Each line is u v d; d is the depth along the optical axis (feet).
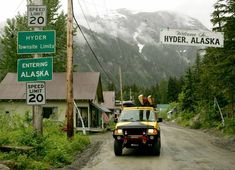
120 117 63.21
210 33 40.29
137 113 62.95
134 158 55.21
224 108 144.77
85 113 143.23
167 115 364.58
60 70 182.09
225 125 130.11
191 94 238.68
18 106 140.56
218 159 52.95
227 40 88.74
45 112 140.46
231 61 90.12
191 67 234.79
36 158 44.47
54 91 141.49
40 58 42.70
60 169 43.39
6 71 182.91
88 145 76.74
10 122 65.05
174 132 135.95
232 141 88.02
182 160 52.13
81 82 145.28
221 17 90.48
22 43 42.73
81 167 46.55
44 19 44.34
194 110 233.55
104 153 62.08
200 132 140.36
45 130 84.53
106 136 114.32
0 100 141.28
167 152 63.16
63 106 139.74
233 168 44.39
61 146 53.93
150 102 72.28
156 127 58.18
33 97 42.86
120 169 44.62
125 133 57.72
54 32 42.73
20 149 42.96
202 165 46.98
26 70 42.75
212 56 98.73
